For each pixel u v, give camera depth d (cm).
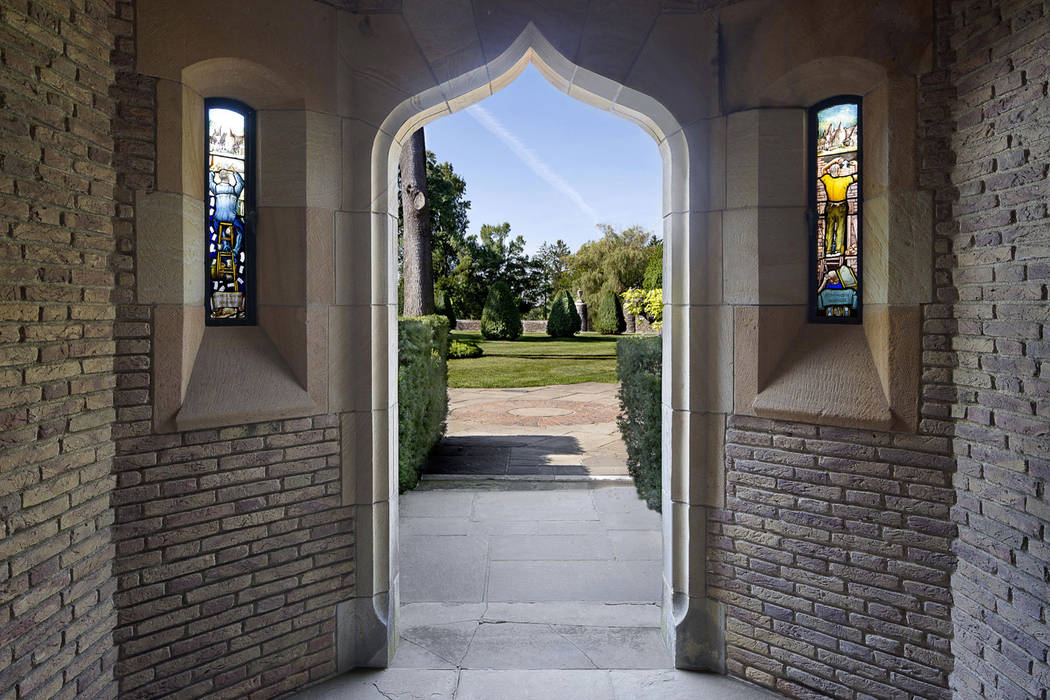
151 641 281
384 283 350
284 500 320
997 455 253
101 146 260
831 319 331
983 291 260
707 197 341
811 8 305
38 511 227
